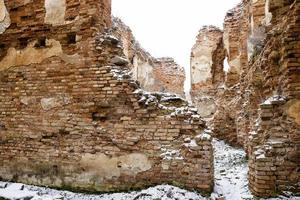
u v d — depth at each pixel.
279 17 6.41
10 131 7.04
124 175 6.00
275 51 6.04
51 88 6.80
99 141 6.26
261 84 7.15
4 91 7.24
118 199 5.61
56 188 6.44
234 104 11.44
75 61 6.67
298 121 5.43
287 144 5.39
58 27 6.92
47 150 6.64
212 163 5.84
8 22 7.36
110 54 6.54
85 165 6.29
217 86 16.50
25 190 6.19
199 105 16.42
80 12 6.75
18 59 7.21
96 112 6.39
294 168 5.30
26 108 6.97
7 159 6.98
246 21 11.84
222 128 11.82
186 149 5.70
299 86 5.47
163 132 5.90
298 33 5.49
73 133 6.47
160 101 6.12
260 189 5.33
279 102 5.59
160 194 5.41
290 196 5.18
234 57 13.34
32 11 7.21
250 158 5.96
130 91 6.20
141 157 5.95
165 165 5.77
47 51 6.96
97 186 6.14
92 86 6.46
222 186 6.30
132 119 6.11
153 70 18.84
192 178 5.61
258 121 6.11
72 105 6.57
